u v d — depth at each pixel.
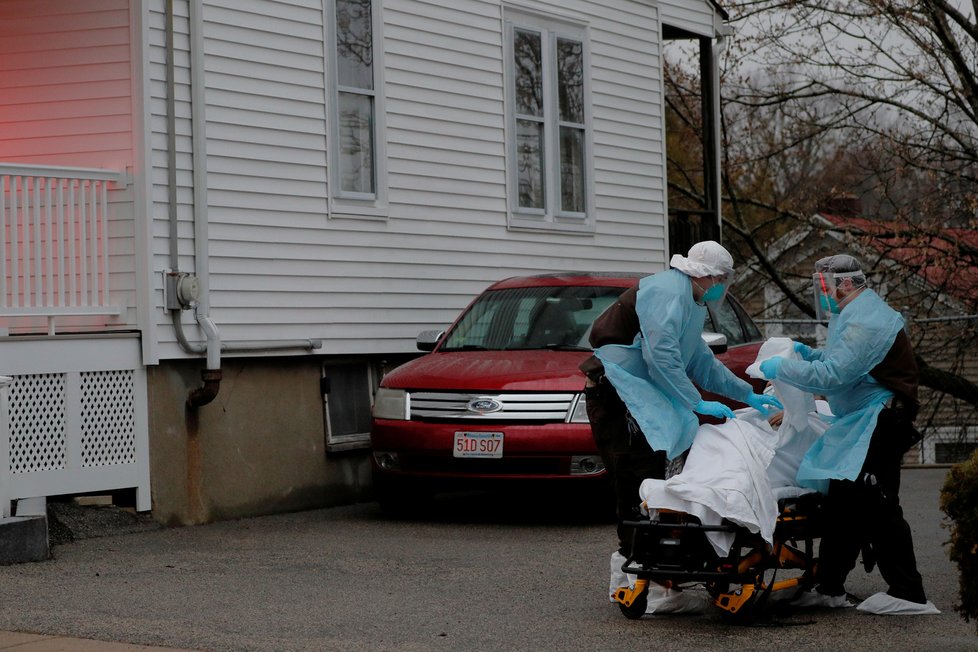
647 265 34.34
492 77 29.45
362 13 26.17
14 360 19.73
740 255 59.50
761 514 13.37
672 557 13.49
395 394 22.03
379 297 26.14
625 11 33.84
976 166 51.59
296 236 24.38
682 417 14.23
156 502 21.55
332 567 17.62
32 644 13.01
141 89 21.58
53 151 22.20
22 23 22.30
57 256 21.20
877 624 13.82
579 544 19.66
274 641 13.12
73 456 20.41
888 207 57.50
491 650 12.74
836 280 14.29
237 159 23.30
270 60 24.02
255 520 22.73
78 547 19.34
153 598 15.41
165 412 21.81
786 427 14.41
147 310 21.34
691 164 62.19
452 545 19.61
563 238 31.50
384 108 26.52
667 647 12.80
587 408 15.06
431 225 27.53
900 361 14.07
